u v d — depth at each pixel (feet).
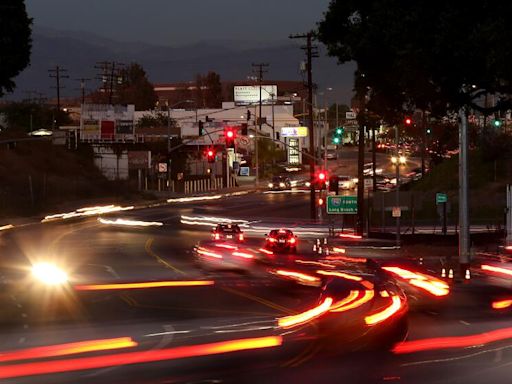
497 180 296.71
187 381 48.83
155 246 206.08
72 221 306.96
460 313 84.64
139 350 61.72
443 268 134.62
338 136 242.37
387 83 93.30
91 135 473.67
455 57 73.05
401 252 184.55
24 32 224.33
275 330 72.59
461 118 128.67
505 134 318.04
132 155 452.35
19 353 60.59
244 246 205.36
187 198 417.69
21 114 552.82
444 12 72.18
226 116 644.69
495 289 113.50
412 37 75.05
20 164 392.47
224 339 67.41
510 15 68.49
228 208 361.51
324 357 57.57
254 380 48.96
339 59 95.55
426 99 83.97
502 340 65.67
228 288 115.75
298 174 582.35
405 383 47.80
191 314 86.63
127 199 404.77
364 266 151.84
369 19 84.07
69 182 404.98
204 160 531.91
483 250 181.98
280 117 645.51
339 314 83.35
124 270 144.56
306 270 144.36
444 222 208.33
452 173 307.78
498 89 80.79
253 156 577.43
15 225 279.08
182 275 136.36
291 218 313.94
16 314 86.99
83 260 165.58
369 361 55.72
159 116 621.72
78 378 50.01
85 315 86.02
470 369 52.54
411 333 69.72
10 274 136.36
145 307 93.25
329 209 241.55
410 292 109.50
